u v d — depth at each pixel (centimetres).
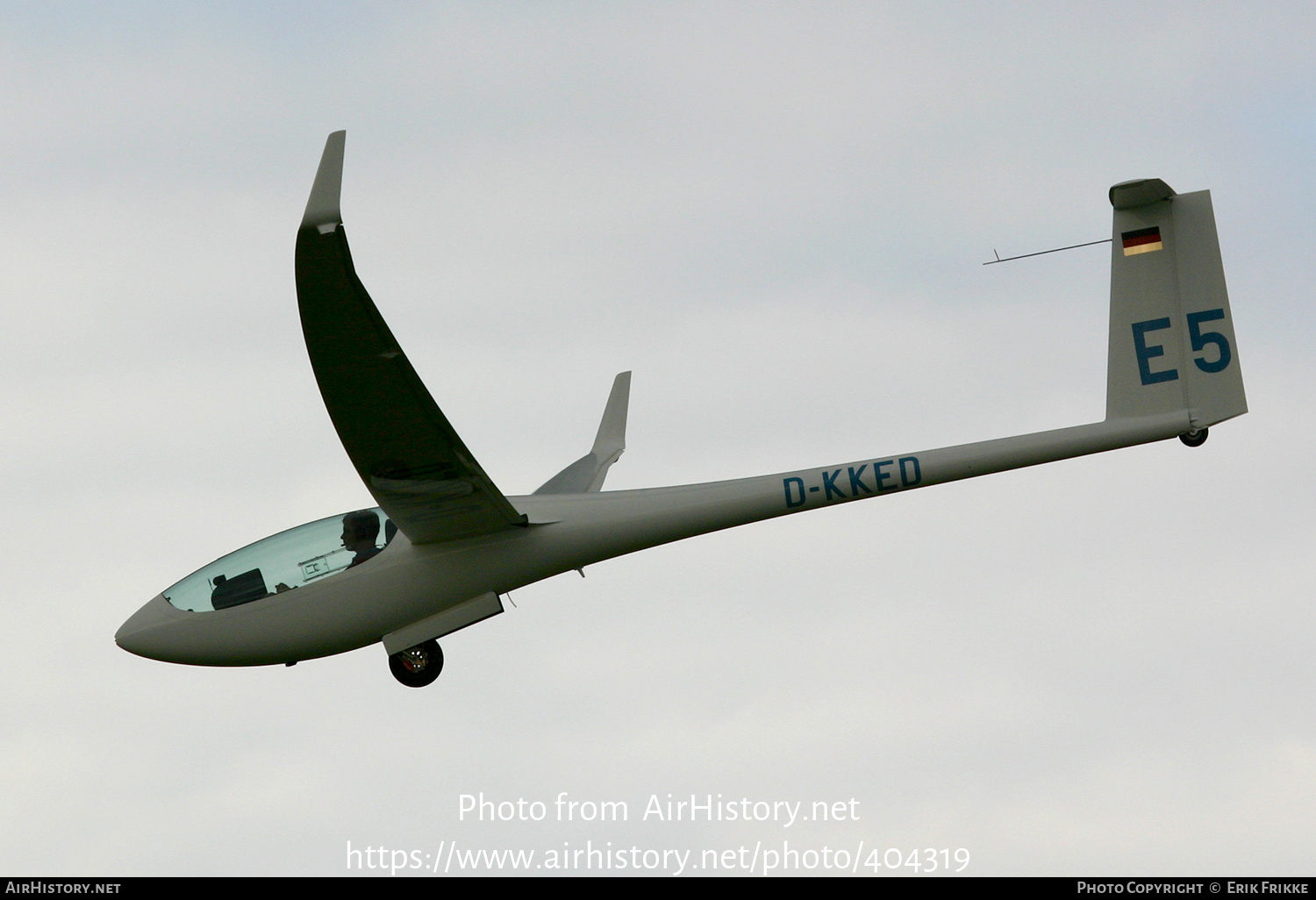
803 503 3416
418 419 2827
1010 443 3275
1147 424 3147
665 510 3462
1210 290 3114
